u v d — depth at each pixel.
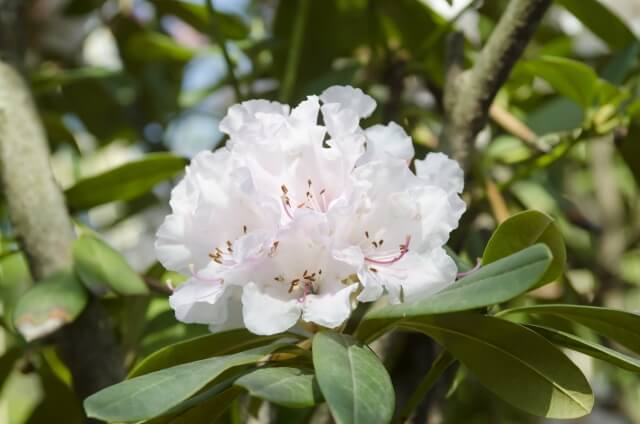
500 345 0.83
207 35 1.32
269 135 0.84
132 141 1.43
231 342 0.86
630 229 1.32
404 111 1.16
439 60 1.17
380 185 0.83
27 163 1.03
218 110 1.48
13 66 1.05
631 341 0.83
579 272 1.27
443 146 0.99
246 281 0.83
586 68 1.05
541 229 0.83
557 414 0.83
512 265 0.77
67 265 1.01
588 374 1.31
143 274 1.10
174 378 0.79
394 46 1.23
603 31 1.15
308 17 1.20
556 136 1.15
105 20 1.38
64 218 1.03
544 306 0.83
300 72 1.21
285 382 0.77
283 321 0.81
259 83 1.25
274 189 0.84
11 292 1.13
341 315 0.81
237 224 0.84
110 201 1.11
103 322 1.00
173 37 1.48
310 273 0.83
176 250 0.85
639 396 1.35
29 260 1.02
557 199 1.23
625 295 1.31
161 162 1.09
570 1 1.14
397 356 1.06
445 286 0.82
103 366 0.99
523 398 0.83
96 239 1.02
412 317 0.84
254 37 1.29
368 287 0.81
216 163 0.84
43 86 1.21
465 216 1.09
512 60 0.97
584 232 1.27
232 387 0.83
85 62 1.48
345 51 1.21
